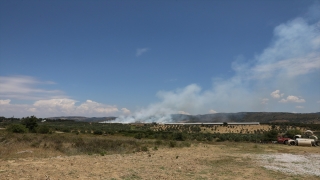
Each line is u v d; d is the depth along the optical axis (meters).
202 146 36.41
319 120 128.88
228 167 17.55
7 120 136.62
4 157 19.27
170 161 19.62
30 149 24.17
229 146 37.09
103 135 65.56
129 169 15.34
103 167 15.64
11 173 12.78
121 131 77.31
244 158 22.70
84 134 65.44
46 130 59.22
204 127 107.56
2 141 30.80
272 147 35.88
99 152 24.75
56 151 23.98
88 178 12.42
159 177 13.36
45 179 11.76
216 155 24.83
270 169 16.95
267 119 152.50
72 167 15.14
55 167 14.92
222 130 96.56
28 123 66.12
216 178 13.68
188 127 107.19
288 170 16.62
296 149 33.06
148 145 35.19
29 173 12.94
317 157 24.22
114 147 28.34
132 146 31.20
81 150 25.05
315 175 15.18
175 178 13.33
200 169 16.36
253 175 14.80
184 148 32.47
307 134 45.69
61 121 161.38
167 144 37.44
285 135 48.47
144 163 18.12
